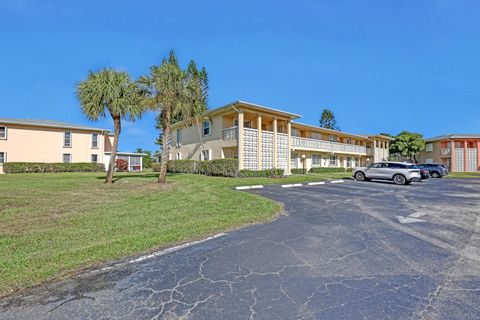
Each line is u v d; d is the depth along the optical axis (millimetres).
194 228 5773
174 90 14930
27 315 2607
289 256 4230
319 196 10891
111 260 4078
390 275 3541
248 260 4066
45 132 29891
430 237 5258
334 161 35438
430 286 3234
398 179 17953
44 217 6848
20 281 3303
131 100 15266
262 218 6797
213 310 2705
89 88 14375
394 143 43438
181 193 11281
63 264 3822
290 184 15352
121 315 2613
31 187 12812
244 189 13227
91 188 12906
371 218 6914
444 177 27078
